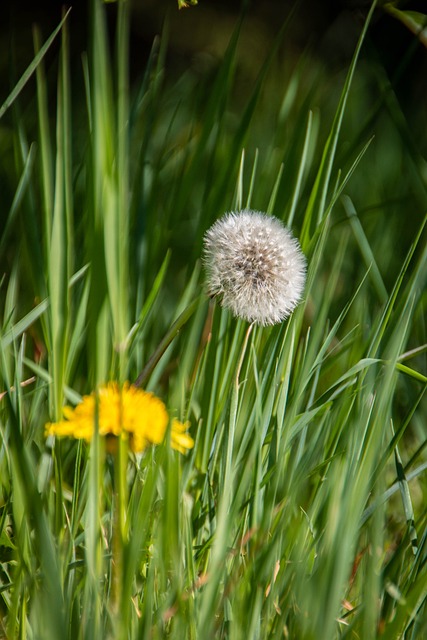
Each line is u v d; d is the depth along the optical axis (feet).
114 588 3.09
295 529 3.14
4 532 3.22
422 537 3.18
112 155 3.48
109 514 3.26
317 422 3.53
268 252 3.28
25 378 3.75
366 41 4.25
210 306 3.65
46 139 3.46
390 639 2.97
